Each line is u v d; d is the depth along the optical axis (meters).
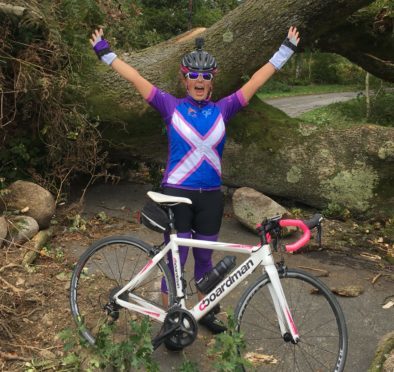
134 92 5.33
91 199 5.72
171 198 2.79
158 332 3.05
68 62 5.17
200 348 3.09
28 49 4.85
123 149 5.84
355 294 3.79
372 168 5.26
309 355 3.08
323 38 7.17
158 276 3.36
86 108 5.37
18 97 4.95
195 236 3.12
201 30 6.08
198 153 2.90
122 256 4.06
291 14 5.04
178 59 5.43
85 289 3.64
